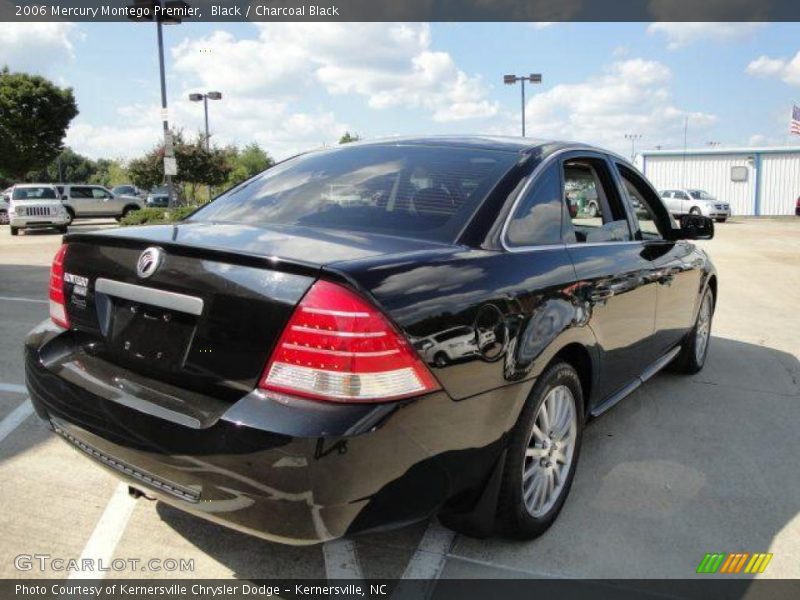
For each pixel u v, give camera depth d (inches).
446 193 106.6
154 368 88.1
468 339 85.4
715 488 127.6
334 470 72.2
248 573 98.9
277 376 76.1
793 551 107.0
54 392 96.0
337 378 73.9
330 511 73.4
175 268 85.8
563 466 114.7
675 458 140.7
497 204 104.7
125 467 87.0
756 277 439.5
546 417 108.1
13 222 832.3
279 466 72.7
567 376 110.8
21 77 1676.9
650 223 163.6
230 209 118.9
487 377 89.2
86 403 90.6
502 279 94.8
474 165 114.2
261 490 74.1
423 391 78.5
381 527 78.5
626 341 136.0
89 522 111.4
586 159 134.5
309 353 74.6
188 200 1528.1
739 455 142.7
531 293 99.1
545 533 110.6
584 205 130.0
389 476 76.1
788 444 149.1
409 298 79.4
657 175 1663.4
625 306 132.1
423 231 99.2
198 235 93.6
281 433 72.4
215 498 77.9
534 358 98.2
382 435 74.1
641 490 126.2
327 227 102.6
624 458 140.3
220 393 81.1
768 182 1589.6
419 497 81.0
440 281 84.9
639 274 138.3
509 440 97.4
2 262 494.0
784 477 132.9
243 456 74.3
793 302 340.5
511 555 104.3
